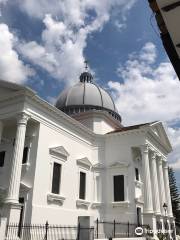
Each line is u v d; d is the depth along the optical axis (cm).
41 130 2388
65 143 2694
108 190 3008
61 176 2519
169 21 324
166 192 3672
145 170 2891
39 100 2359
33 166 2248
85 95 4081
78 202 2667
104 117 3656
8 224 1834
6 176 2341
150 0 333
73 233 2458
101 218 2877
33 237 2023
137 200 2847
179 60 362
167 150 3869
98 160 3158
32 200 2119
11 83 2305
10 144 2481
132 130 3078
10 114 2277
